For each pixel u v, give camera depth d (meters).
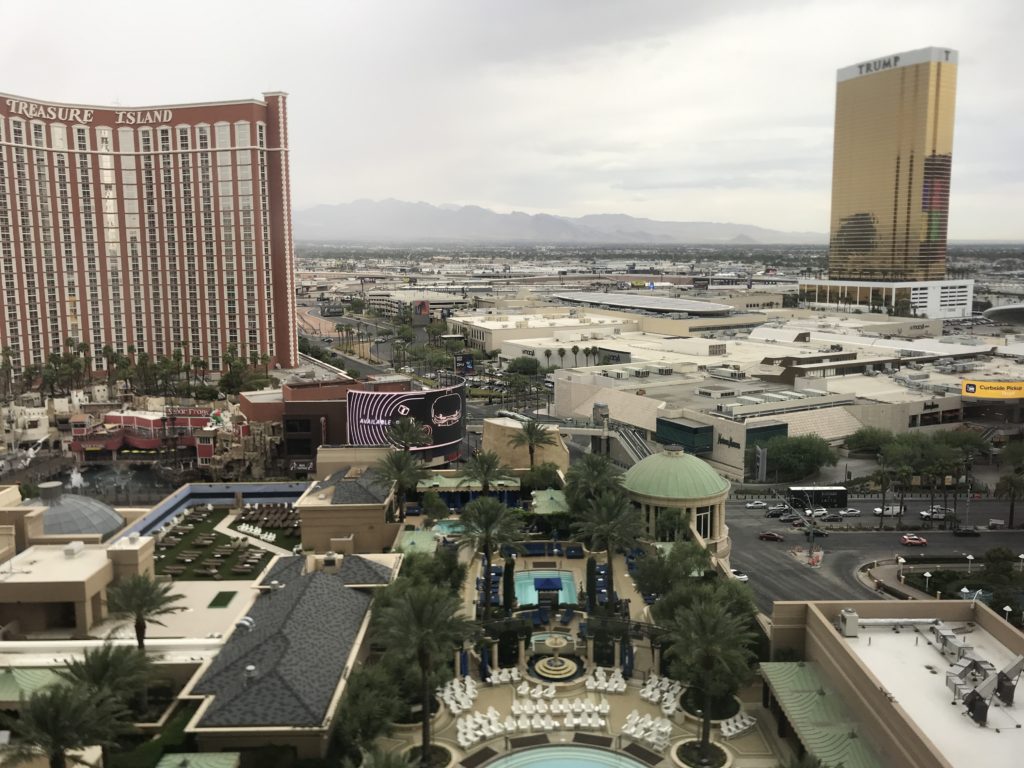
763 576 137.25
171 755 65.88
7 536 112.00
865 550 150.62
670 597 94.44
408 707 81.62
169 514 150.00
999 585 126.81
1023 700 71.00
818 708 76.44
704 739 77.88
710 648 75.94
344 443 193.88
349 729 70.25
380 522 130.12
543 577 119.62
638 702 88.81
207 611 111.06
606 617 99.75
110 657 71.75
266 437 192.50
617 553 126.19
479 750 79.81
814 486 186.75
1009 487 161.75
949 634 79.69
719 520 133.12
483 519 103.38
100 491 179.50
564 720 84.75
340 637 83.88
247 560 130.75
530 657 97.38
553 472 149.62
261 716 69.19
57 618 102.31
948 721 67.62
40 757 62.84
